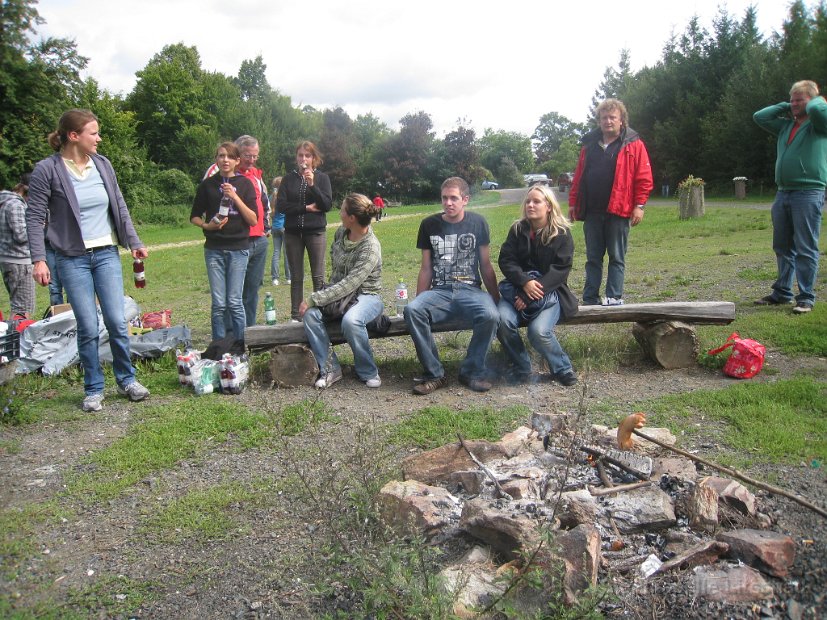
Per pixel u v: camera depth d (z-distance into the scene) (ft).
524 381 17.53
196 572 9.87
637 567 8.88
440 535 9.74
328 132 238.27
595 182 20.61
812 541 9.25
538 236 17.52
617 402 15.44
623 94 163.12
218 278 20.40
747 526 9.66
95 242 16.38
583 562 8.38
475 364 17.19
